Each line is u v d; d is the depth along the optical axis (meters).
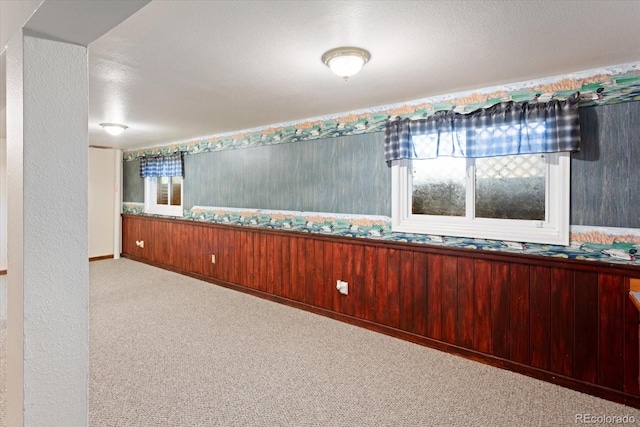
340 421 2.21
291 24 1.86
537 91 2.75
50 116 1.17
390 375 2.76
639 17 1.78
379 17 1.79
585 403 2.43
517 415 2.28
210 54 2.25
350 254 3.84
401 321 3.46
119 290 4.98
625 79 2.43
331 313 3.99
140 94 3.14
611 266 2.47
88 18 1.09
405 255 3.43
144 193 6.79
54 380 1.19
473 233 3.06
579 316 2.59
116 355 3.02
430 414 2.28
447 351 3.18
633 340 2.41
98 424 2.13
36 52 1.14
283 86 2.91
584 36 2.00
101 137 5.60
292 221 4.41
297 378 2.70
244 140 4.96
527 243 2.81
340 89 3.00
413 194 3.50
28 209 1.13
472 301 3.05
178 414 2.25
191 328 3.64
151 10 1.71
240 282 5.03
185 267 5.93
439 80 2.76
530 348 2.79
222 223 5.30
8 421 1.26
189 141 5.82
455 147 3.10
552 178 2.77
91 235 6.96
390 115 3.52
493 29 1.92
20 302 1.15
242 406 2.34
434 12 1.74
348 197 3.86
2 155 5.87
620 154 2.45
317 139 4.12
